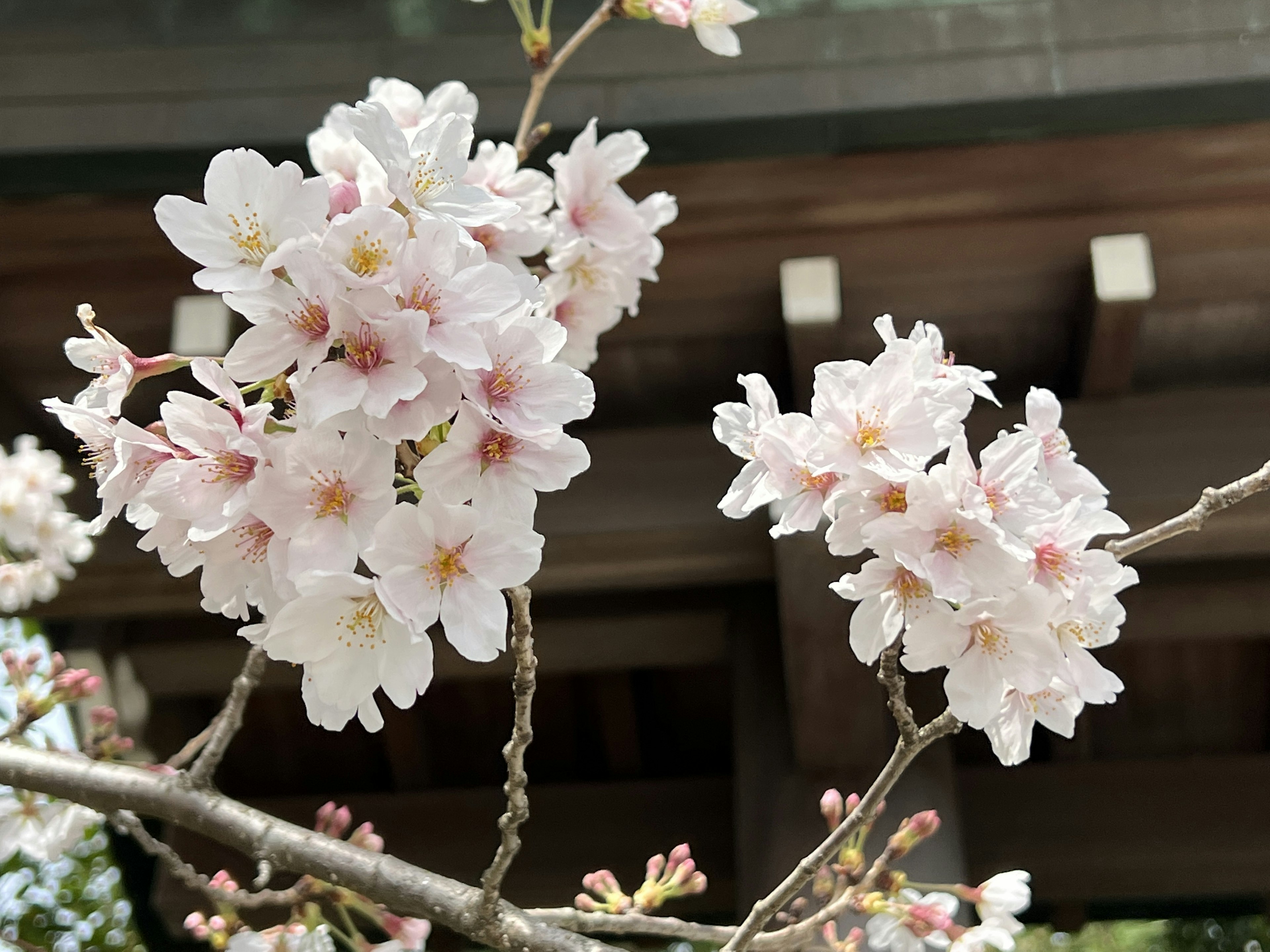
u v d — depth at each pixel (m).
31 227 0.98
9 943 0.85
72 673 0.70
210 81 0.95
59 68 0.96
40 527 0.80
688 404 1.09
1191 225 0.98
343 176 0.69
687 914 1.34
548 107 0.94
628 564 1.01
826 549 0.92
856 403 0.57
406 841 1.35
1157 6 0.93
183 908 1.25
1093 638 0.59
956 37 0.94
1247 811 1.28
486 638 0.54
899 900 0.69
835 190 0.98
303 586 0.53
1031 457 0.57
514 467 0.55
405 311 0.53
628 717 1.39
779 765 1.05
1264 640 1.35
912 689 1.33
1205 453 0.97
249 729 1.44
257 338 0.54
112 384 0.58
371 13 0.99
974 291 1.01
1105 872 1.26
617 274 0.74
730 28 0.84
